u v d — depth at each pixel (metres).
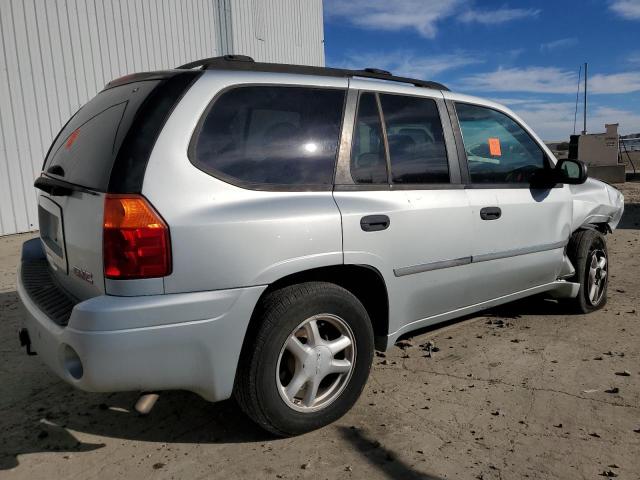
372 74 3.44
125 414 3.19
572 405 3.25
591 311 4.97
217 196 2.58
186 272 2.44
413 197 3.34
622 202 5.61
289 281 2.88
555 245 4.39
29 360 3.95
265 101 2.86
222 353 2.56
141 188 2.39
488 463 2.68
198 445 2.86
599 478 2.56
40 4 8.93
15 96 8.70
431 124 3.61
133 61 10.53
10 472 2.63
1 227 8.69
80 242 2.59
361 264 3.02
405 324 3.41
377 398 3.35
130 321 2.34
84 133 2.96
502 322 4.71
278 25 15.05
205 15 12.27
